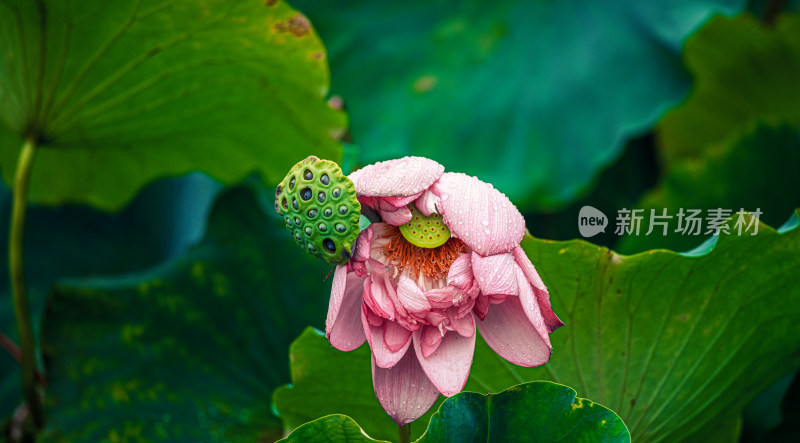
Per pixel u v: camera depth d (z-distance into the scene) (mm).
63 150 2357
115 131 2248
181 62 2074
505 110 2459
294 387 1920
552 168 2350
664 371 1896
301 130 2209
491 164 2402
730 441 2031
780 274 1848
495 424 1744
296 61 2059
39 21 1992
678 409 1924
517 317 1695
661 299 1851
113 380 2172
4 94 2129
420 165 1655
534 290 1673
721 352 1898
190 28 2012
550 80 2461
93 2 1964
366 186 1649
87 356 2184
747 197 2473
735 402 1992
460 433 1728
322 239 1633
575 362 1879
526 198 2348
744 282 1848
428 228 1682
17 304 2160
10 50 2049
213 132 2334
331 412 1941
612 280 1834
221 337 2297
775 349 1937
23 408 2309
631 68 2416
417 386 1703
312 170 1627
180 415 2152
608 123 2355
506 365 1869
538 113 2428
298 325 2328
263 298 2371
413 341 1686
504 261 1647
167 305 2309
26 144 2164
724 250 1820
